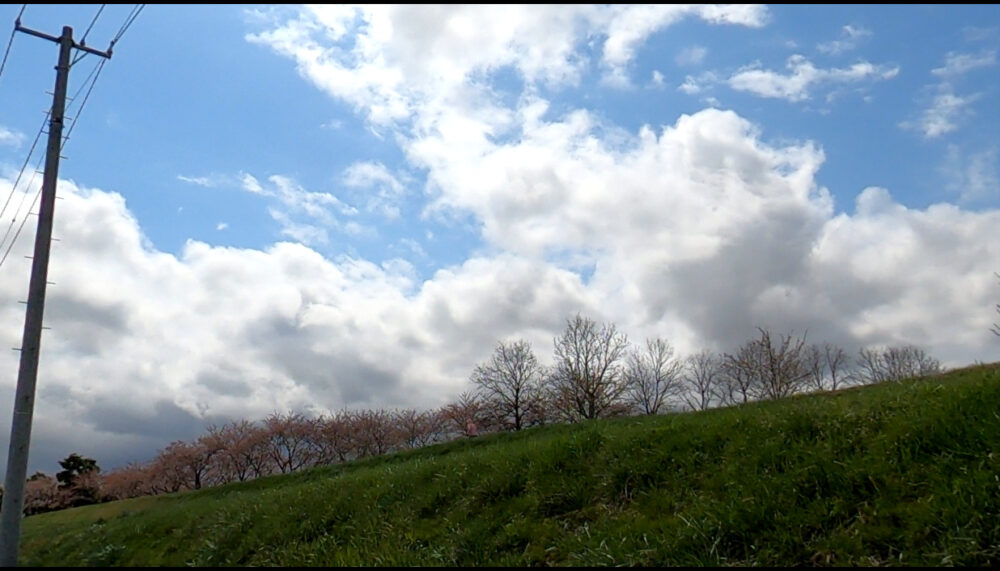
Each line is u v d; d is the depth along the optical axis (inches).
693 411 556.1
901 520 252.5
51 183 516.7
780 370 1849.2
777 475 306.7
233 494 844.0
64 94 532.1
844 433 332.5
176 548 486.0
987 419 291.3
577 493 358.0
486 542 331.0
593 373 1897.1
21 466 472.1
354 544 378.9
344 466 1077.8
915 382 421.1
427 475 452.1
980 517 237.6
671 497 324.5
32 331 491.8
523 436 1025.5
